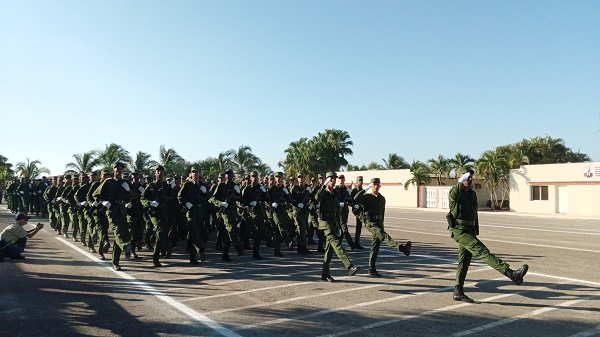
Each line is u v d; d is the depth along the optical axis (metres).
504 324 6.03
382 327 5.91
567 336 5.55
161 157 41.47
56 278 9.00
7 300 7.30
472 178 7.39
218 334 5.65
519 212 37.41
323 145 51.06
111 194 10.14
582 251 12.76
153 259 10.38
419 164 46.03
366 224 9.18
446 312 6.59
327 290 7.99
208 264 10.70
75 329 5.88
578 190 33.94
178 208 11.89
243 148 44.31
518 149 43.09
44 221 22.02
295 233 13.46
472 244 6.98
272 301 7.23
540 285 8.32
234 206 11.45
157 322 6.15
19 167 54.41
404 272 9.62
